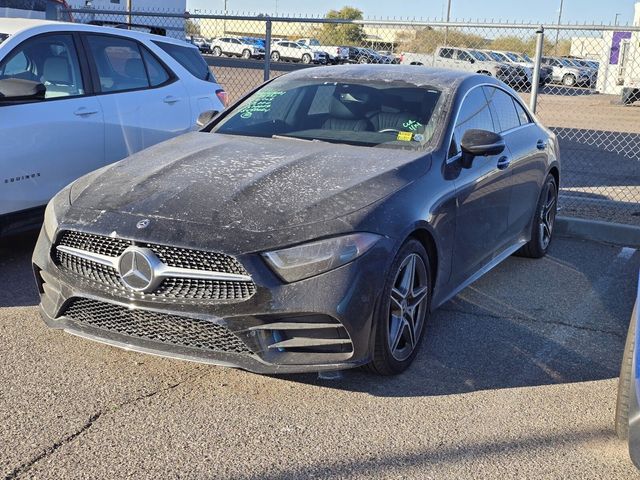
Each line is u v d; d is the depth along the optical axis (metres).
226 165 4.12
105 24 8.23
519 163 5.51
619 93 24.75
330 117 4.90
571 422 3.53
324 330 3.47
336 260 3.43
